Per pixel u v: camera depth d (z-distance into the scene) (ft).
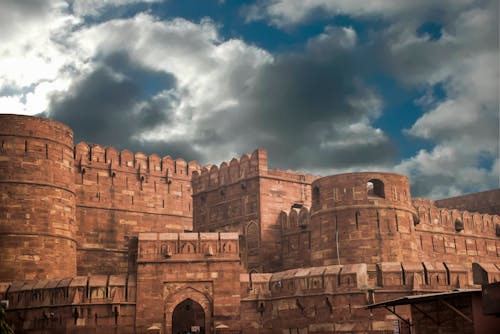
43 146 171.12
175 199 223.92
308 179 205.98
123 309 148.15
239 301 152.97
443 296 97.76
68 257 171.32
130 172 215.72
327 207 169.48
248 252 193.47
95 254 201.98
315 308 147.84
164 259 152.46
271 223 193.88
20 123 169.68
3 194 163.94
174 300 151.12
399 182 170.81
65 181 175.01
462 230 219.20
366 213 165.37
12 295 150.92
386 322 141.79
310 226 178.29
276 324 152.87
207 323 151.33
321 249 168.96
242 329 152.97
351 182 168.04
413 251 168.25
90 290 147.43
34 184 167.53
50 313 146.51
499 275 159.43
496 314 77.51
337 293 146.10
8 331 90.07
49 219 167.94
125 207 211.41
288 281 153.28
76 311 145.07
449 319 103.40
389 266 148.66
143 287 150.20
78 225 201.05
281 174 200.23
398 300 102.73
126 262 206.69
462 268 151.84
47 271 164.35
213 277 153.38
